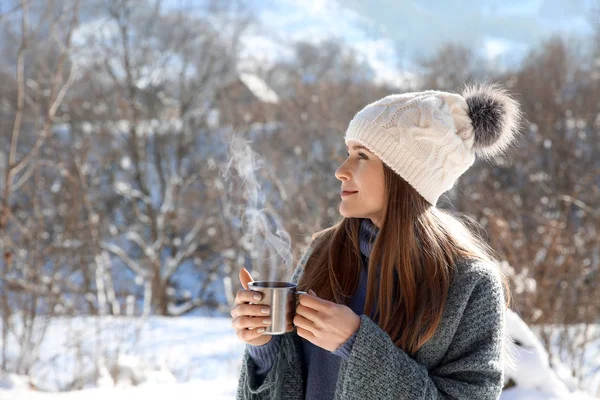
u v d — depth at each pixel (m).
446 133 1.59
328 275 1.71
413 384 1.32
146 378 4.61
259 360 1.55
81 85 16.03
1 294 6.06
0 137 13.72
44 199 8.91
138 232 17.08
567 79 17.48
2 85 14.86
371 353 1.33
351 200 1.62
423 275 1.51
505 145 1.78
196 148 17.61
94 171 13.62
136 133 17.61
